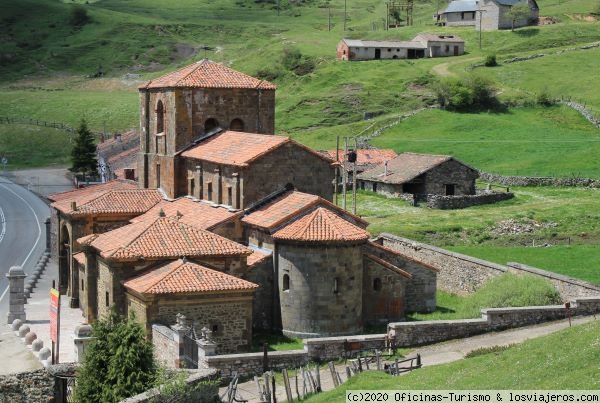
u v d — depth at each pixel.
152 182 96.00
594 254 98.38
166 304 66.38
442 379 51.81
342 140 193.38
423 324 66.75
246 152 81.31
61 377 61.78
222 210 81.00
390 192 144.62
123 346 54.09
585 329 51.84
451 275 90.94
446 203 134.75
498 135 187.25
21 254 117.69
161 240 72.88
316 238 71.31
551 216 120.50
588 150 168.00
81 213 86.44
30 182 184.75
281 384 59.66
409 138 188.75
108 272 72.56
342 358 64.25
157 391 51.84
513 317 69.19
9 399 61.12
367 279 76.56
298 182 81.00
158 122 94.69
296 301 72.31
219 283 67.88
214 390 54.19
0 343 73.62
